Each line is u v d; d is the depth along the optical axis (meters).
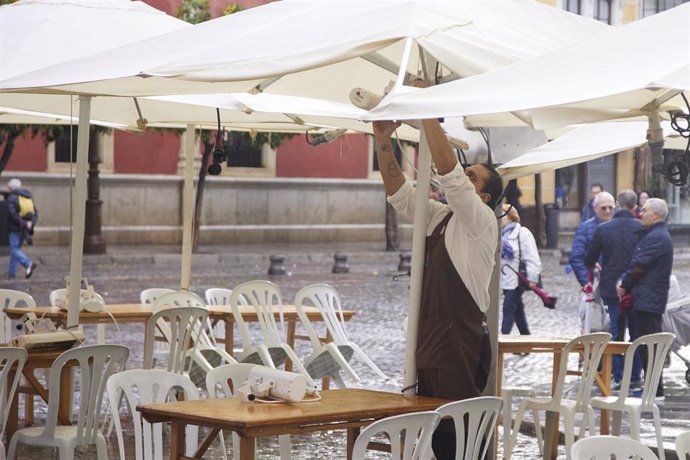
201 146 38.28
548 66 6.19
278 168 40.81
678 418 12.80
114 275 27.50
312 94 9.91
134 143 37.19
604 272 14.33
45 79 7.49
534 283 16.31
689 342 14.41
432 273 7.62
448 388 7.50
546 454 10.41
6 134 29.14
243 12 8.01
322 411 6.90
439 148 7.21
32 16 10.25
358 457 6.27
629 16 41.00
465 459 6.92
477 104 5.88
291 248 37.69
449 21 7.23
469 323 7.54
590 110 7.62
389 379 14.77
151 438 7.91
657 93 7.25
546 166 10.12
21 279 26.11
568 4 40.09
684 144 10.49
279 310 13.13
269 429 6.60
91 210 32.06
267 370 7.38
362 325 19.73
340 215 42.16
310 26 7.36
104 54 7.69
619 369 14.19
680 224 43.22
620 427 10.70
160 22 10.55
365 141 42.72
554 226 39.94
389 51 9.20
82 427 8.20
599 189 22.41
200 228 38.09
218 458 10.38
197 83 8.09
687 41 6.05
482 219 7.38
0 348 8.13
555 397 10.22
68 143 35.66
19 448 10.46
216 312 12.87
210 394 8.02
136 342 16.92
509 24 7.69
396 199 7.99
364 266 32.81
